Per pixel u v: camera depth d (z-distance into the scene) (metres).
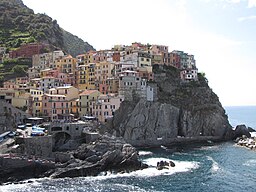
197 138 162.88
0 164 85.44
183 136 162.00
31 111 142.12
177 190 78.31
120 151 99.00
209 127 170.88
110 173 93.44
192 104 173.38
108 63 170.00
